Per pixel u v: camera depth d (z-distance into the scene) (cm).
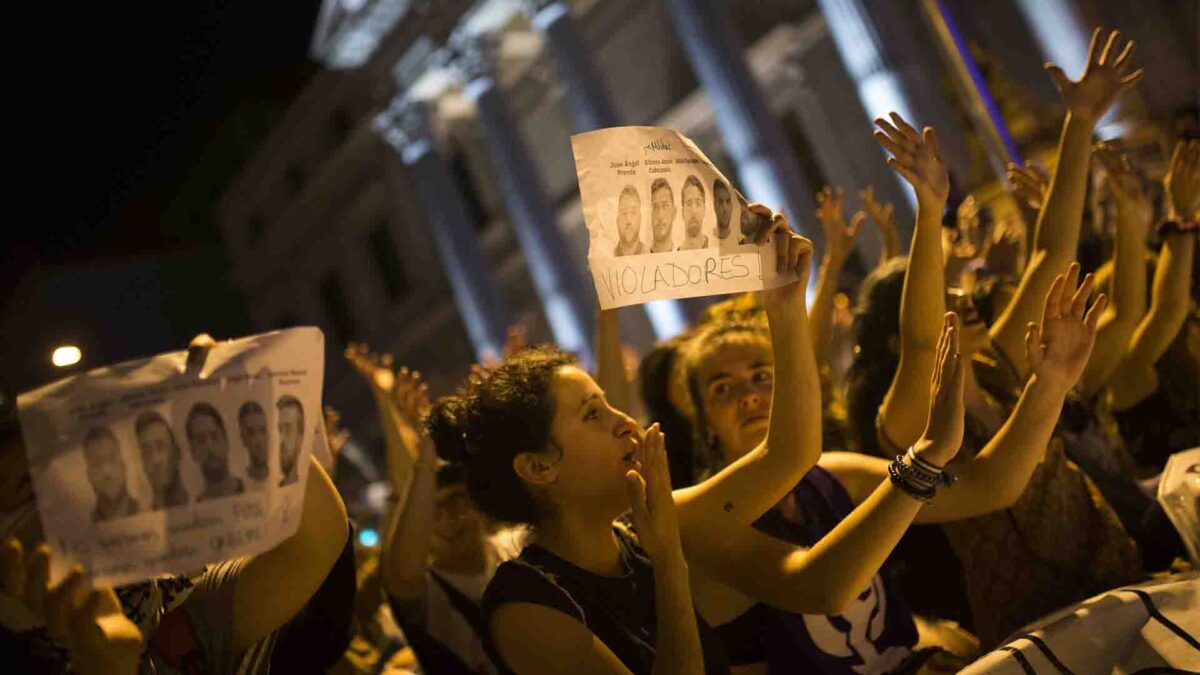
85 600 211
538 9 2048
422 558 392
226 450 212
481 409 282
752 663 304
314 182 3031
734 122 1764
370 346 3070
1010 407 345
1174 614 256
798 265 264
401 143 2559
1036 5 1430
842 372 518
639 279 247
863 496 312
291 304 3325
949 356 255
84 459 209
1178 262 407
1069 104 345
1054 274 344
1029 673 251
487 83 2277
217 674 250
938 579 343
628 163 248
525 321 2669
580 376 281
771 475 280
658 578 247
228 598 252
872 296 364
